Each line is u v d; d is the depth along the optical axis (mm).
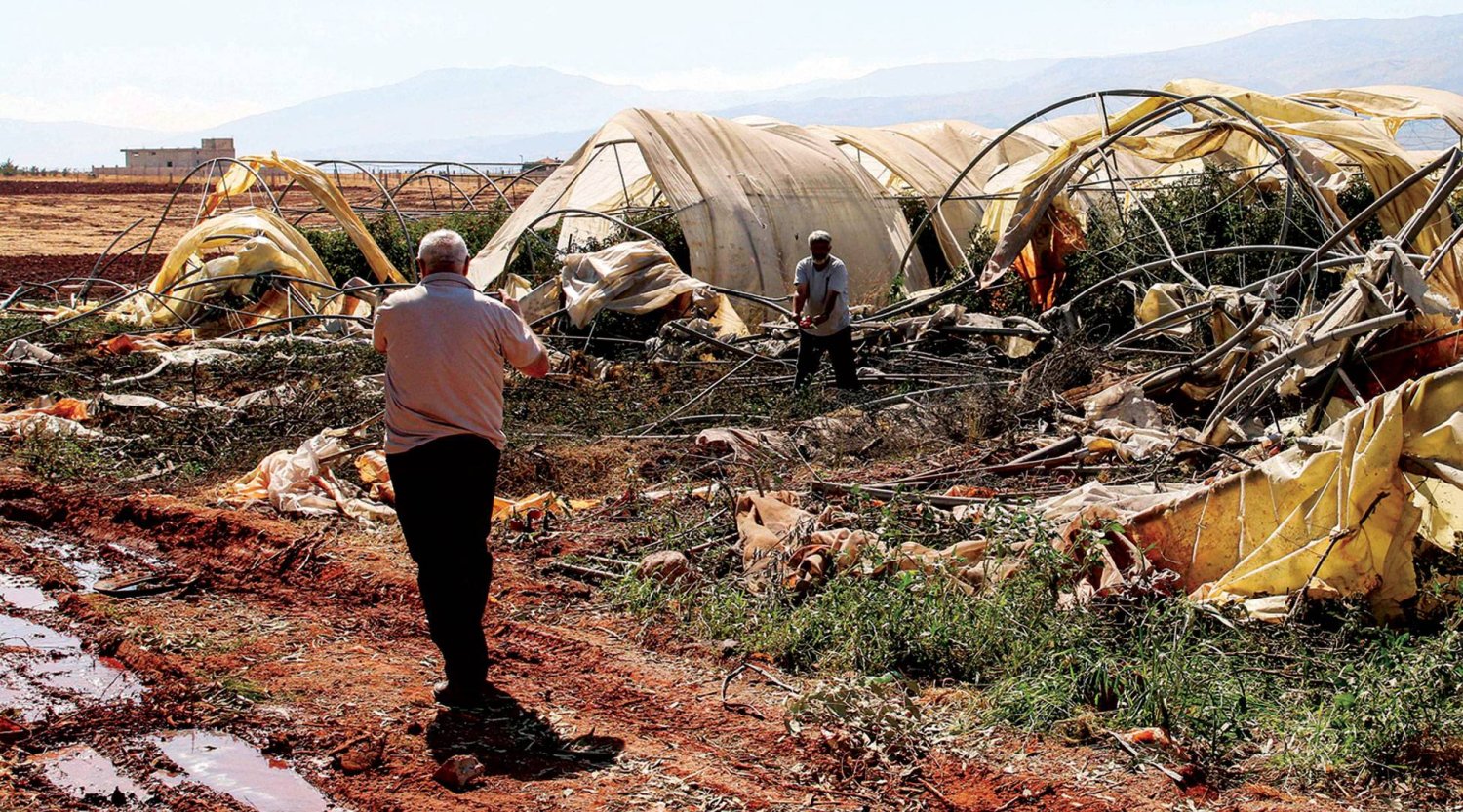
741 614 6250
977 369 13438
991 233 21953
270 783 4699
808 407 11648
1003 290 17344
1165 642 5637
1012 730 5078
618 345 15852
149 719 5230
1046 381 11195
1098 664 5266
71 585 7117
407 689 5570
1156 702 5035
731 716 5289
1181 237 17641
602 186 25859
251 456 9891
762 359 13758
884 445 10352
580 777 4734
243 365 14203
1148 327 11789
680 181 19438
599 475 9695
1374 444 6137
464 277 5566
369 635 6328
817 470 9648
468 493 5402
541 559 7488
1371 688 5000
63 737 5055
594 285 15883
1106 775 4688
